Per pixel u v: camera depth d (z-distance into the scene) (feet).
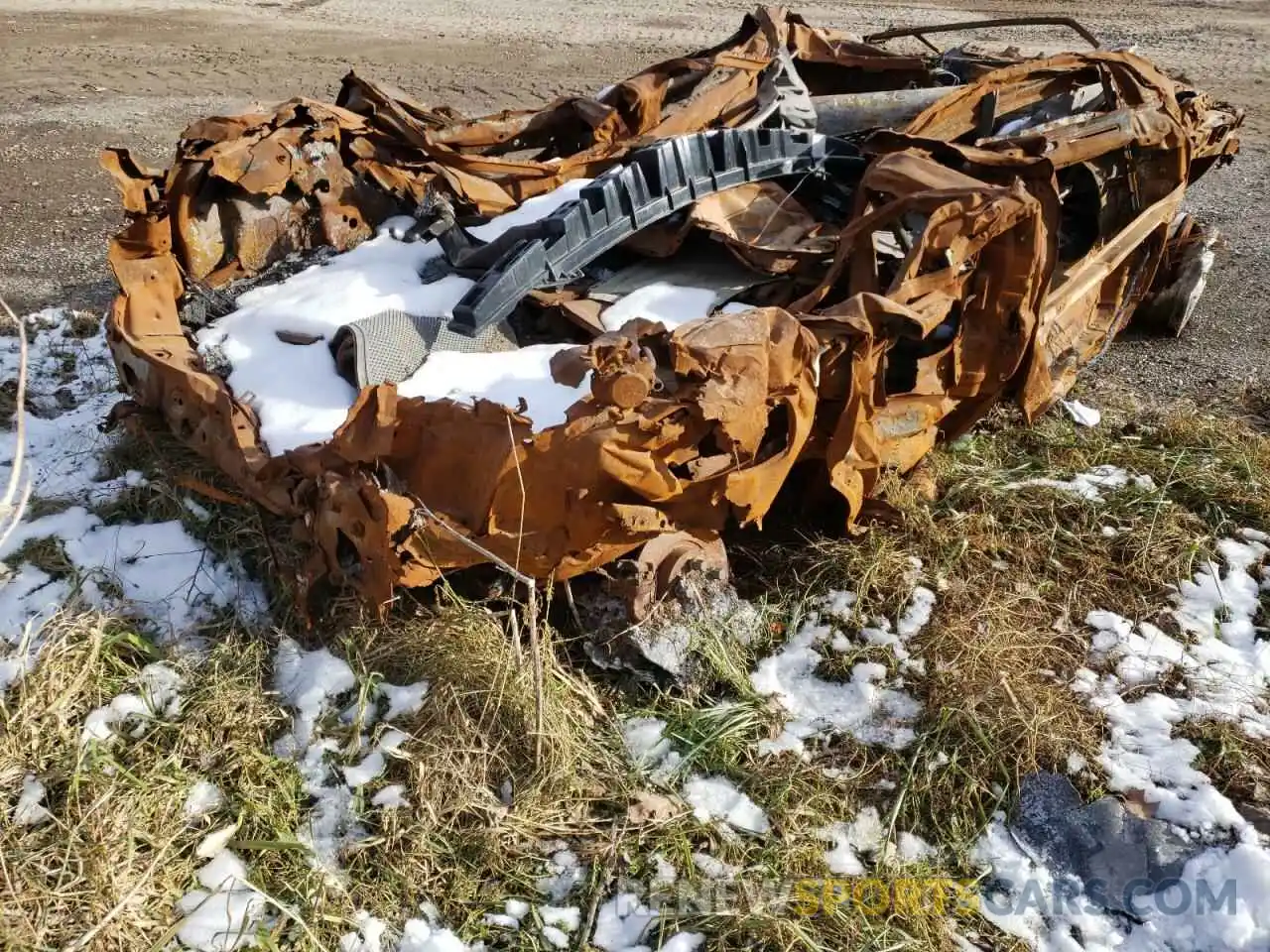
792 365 9.11
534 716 8.92
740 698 9.63
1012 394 12.05
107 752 8.94
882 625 10.59
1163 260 17.03
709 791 8.88
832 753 9.34
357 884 8.06
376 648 9.75
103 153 11.37
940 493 12.58
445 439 8.80
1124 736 9.59
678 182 11.69
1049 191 11.08
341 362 10.74
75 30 40.29
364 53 36.35
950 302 10.50
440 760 8.77
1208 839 8.63
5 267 20.66
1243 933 7.91
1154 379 16.20
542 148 16.05
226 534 11.26
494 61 34.78
